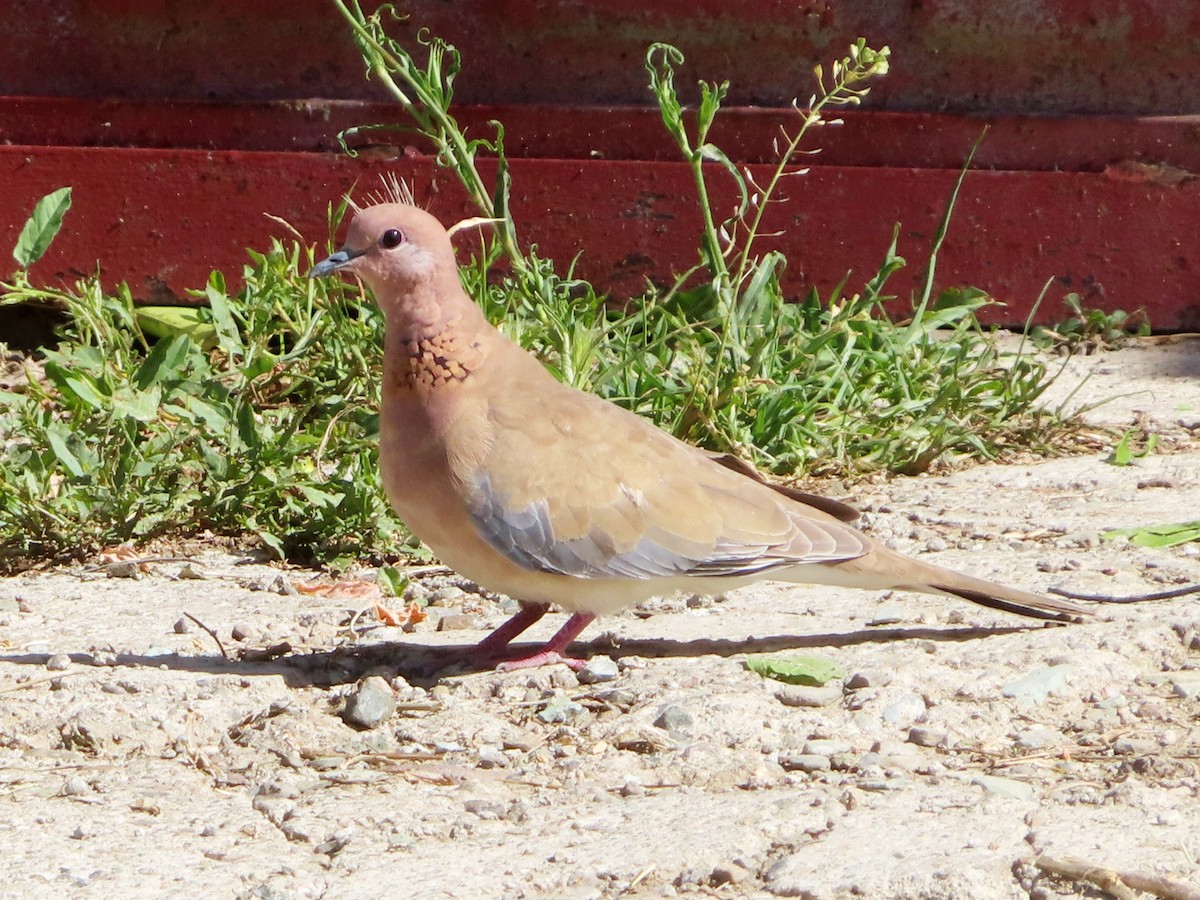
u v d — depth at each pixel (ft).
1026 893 18.19
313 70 51.08
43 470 35.76
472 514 24.97
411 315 24.97
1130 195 50.98
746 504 26.17
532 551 25.04
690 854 19.26
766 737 23.00
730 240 42.32
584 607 25.98
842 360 42.01
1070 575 30.48
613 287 50.96
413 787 21.81
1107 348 50.96
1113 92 51.34
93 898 18.43
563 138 50.75
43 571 33.22
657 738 22.93
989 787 20.97
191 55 51.08
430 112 43.57
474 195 42.29
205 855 19.69
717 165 50.31
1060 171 50.98
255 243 50.55
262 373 41.81
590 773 22.04
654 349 42.55
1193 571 30.40
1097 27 50.90
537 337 40.68
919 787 21.16
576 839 19.90
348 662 26.53
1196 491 36.86
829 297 51.24
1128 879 17.89
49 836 20.21
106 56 51.08
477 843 19.93
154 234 50.55
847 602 29.94
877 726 23.24
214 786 22.15
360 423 38.22
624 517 25.30
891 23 50.98
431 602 30.78
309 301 43.09
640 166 50.37
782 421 39.83
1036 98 51.42
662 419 39.81
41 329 51.19
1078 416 42.22
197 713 23.91
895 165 51.13
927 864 18.63
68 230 50.55
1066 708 23.90
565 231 50.75
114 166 50.26
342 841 19.97
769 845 19.57
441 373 25.11
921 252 51.13
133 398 39.04
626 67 51.03
